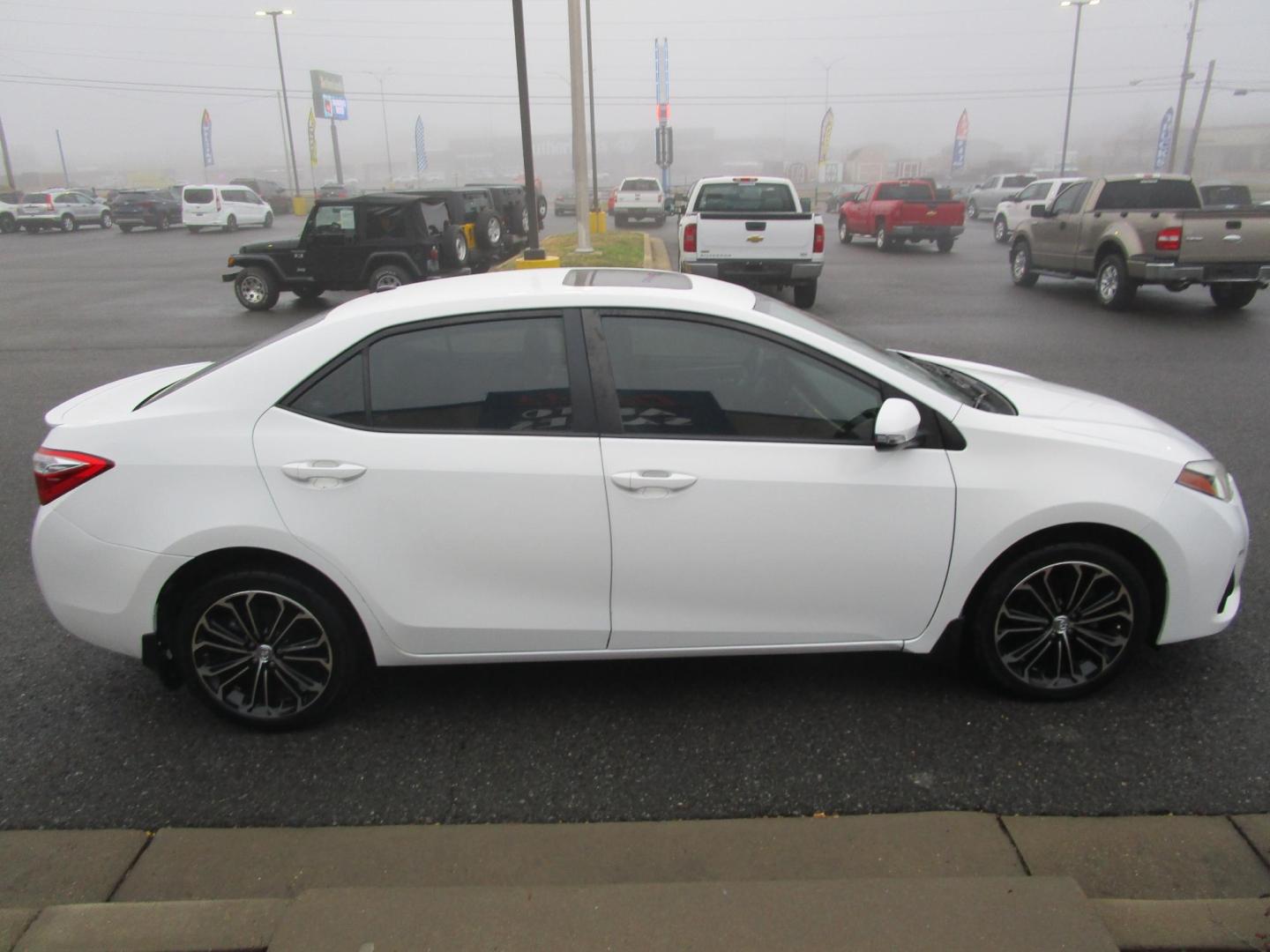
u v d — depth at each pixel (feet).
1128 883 8.82
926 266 67.51
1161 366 31.78
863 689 12.31
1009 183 131.64
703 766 10.78
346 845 9.53
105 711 12.09
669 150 134.10
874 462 10.91
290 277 49.14
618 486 10.71
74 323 46.11
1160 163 172.35
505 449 10.77
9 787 10.53
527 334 11.02
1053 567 11.30
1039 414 12.05
